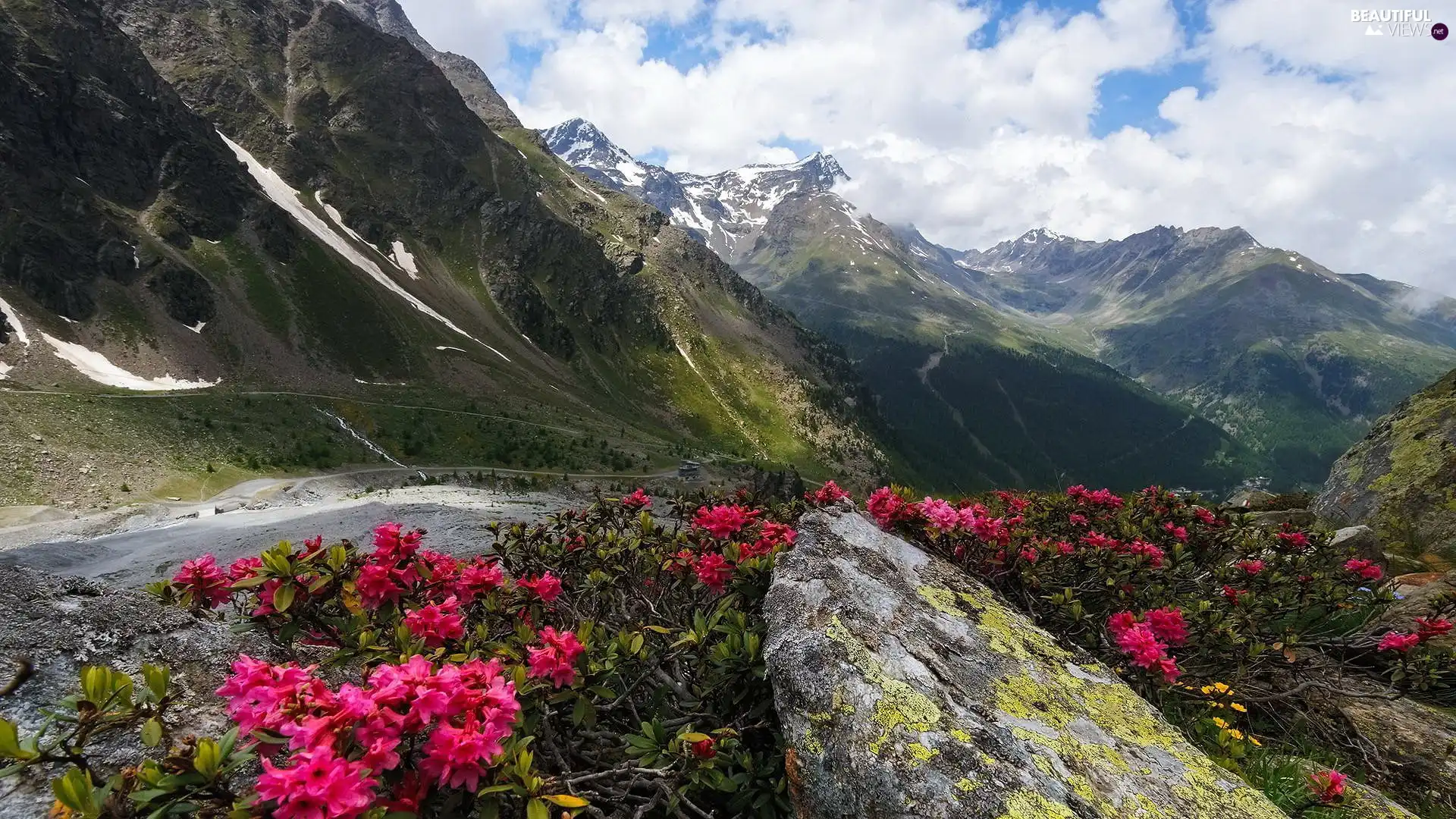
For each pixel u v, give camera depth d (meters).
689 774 3.45
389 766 2.53
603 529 7.14
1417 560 11.55
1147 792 3.38
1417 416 13.85
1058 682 4.29
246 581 3.84
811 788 3.37
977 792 3.01
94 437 75.12
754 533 6.34
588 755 4.02
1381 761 5.62
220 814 2.51
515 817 2.97
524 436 122.81
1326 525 14.23
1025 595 6.28
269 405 104.69
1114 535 8.89
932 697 3.62
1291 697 6.34
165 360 110.44
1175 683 5.99
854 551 5.34
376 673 2.90
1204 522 9.45
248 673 2.77
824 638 3.91
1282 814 3.50
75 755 2.58
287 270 144.38
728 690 4.35
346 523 40.97
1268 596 7.34
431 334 160.12
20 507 59.50
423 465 100.44
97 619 3.70
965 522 6.34
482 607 5.07
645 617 5.77
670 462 127.50
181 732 3.23
